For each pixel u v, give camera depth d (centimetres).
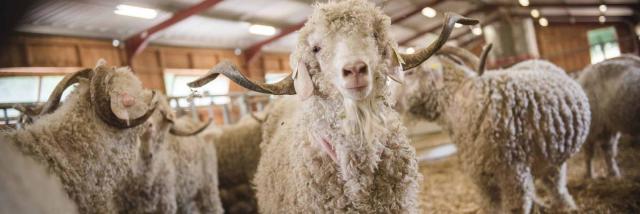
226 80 1544
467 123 312
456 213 400
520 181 298
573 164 520
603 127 439
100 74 229
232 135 465
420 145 897
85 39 1143
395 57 194
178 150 358
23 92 982
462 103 317
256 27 1484
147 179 305
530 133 292
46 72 1018
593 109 443
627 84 412
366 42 178
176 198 356
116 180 245
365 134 187
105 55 1196
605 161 443
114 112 225
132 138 249
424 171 646
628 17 2033
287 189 232
